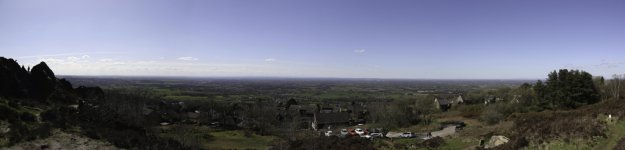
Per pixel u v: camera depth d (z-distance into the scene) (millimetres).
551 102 73000
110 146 37156
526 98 84750
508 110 80562
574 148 28859
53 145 33875
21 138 33250
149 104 107750
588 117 38031
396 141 57406
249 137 71625
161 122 86062
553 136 32312
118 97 80125
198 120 97375
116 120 52312
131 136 43062
